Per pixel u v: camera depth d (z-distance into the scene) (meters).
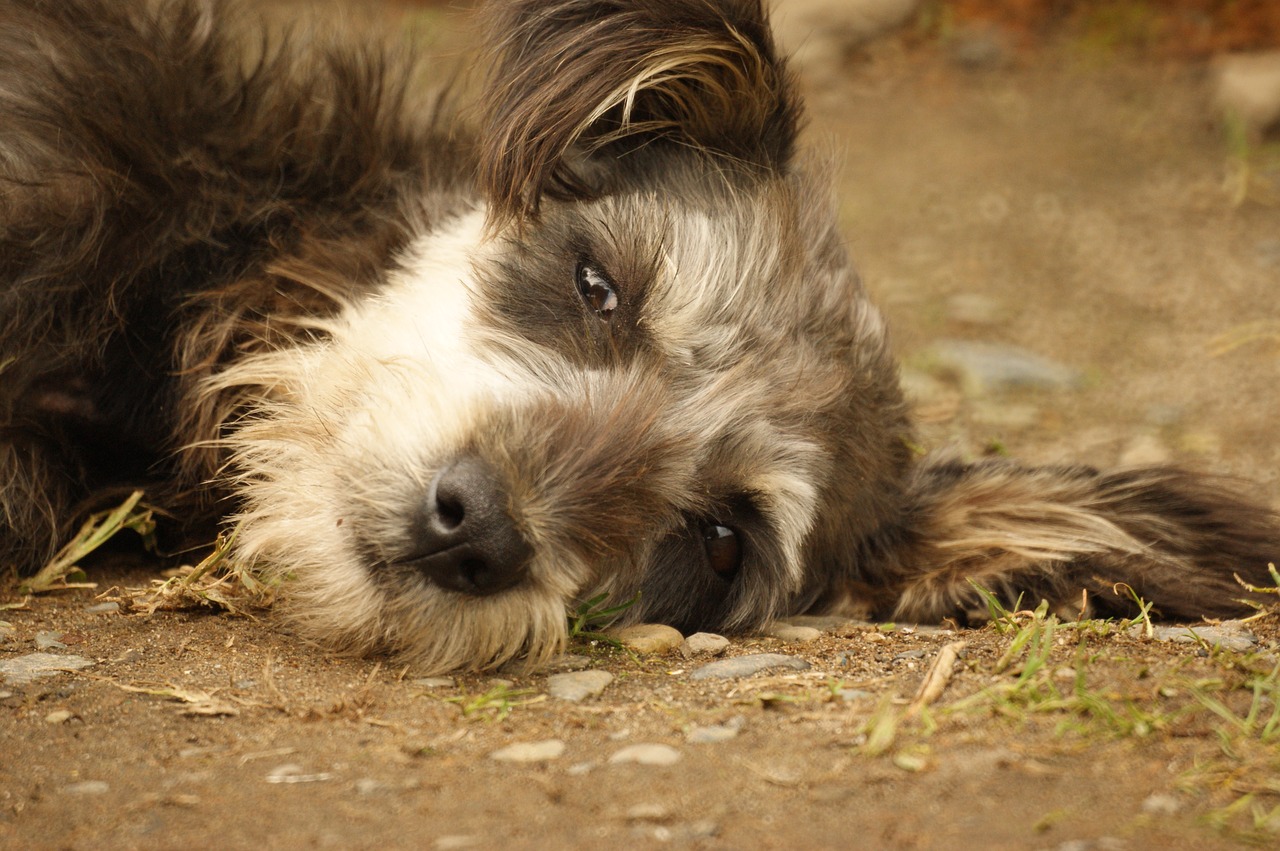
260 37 5.46
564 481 3.51
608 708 3.19
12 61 4.37
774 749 2.88
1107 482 4.78
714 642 3.84
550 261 4.09
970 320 7.50
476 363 3.86
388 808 2.60
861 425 4.53
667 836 2.46
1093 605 4.23
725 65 4.27
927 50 11.56
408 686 3.39
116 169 4.25
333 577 3.59
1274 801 2.58
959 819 2.51
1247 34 11.09
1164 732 2.92
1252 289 7.84
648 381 3.86
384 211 4.64
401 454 3.57
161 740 2.94
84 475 4.38
